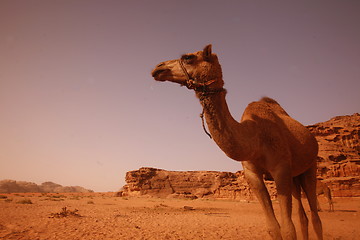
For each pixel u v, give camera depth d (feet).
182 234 32.40
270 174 16.63
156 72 15.37
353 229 38.78
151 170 359.66
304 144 17.25
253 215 68.80
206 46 13.96
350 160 177.47
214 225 43.55
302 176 20.35
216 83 13.96
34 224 34.91
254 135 14.87
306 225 19.42
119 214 58.80
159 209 84.43
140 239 27.35
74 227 33.88
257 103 17.89
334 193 150.71
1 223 34.71
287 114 19.27
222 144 13.39
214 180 356.18
